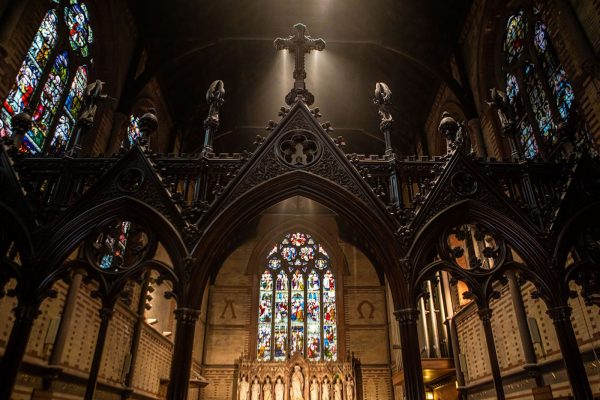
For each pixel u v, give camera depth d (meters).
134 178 6.05
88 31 12.78
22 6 8.88
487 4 13.57
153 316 15.73
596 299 5.47
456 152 6.24
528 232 5.72
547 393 6.32
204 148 6.47
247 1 15.59
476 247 12.33
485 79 14.04
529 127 12.12
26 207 5.62
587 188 5.90
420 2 15.10
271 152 6.41
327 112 21.64
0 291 5.29
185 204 5.95
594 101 8.56
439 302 16.31
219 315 22.42
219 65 18.06
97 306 11.14
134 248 5.74
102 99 6.88
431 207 5.94
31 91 10.06
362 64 18.95
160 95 16.97
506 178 6.30
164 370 16.39
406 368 5.18
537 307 9.87
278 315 22.73
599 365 7.73
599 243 5.76
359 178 6.18
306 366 20.44
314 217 24.72
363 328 22.20
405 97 19.45
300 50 7.45
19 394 8.12
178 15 14.89
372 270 23.50
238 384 20.16
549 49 11.12
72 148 6.30
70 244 5.54
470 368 13.86
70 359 9.88
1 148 5.82
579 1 9.14
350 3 15.97
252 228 24.56
